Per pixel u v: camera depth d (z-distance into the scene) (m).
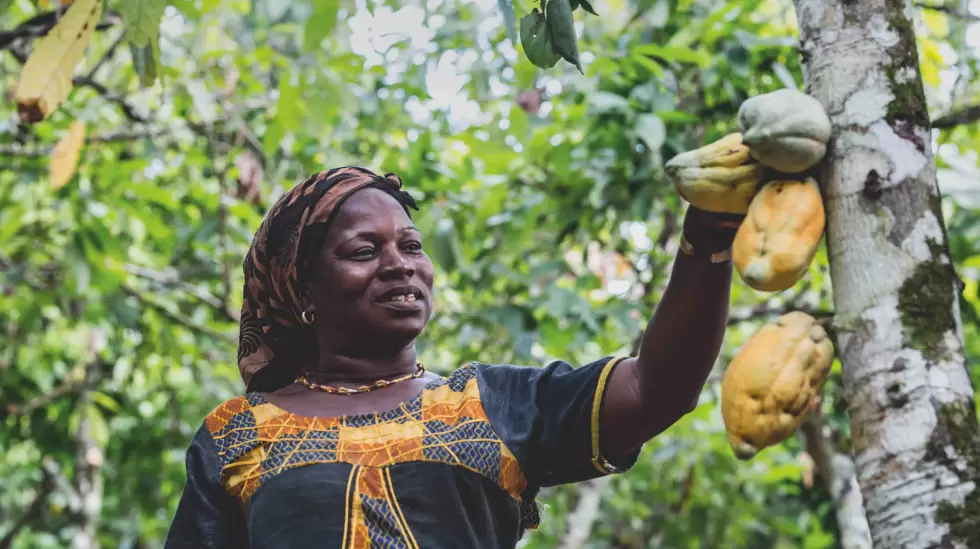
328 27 5.07
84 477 8.73
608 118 5.74
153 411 9.48
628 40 6.27
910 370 2.00
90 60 6.89
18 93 2.62
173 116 7.08
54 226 7.18
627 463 2.35
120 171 6.49
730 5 5.54
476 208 6.45
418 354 6.62
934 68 5.66
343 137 7.14
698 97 5.98
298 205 2.42
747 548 9.62
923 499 1.95
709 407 7.14
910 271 2.04
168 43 6.62
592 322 5.95
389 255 2.37
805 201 2.04
